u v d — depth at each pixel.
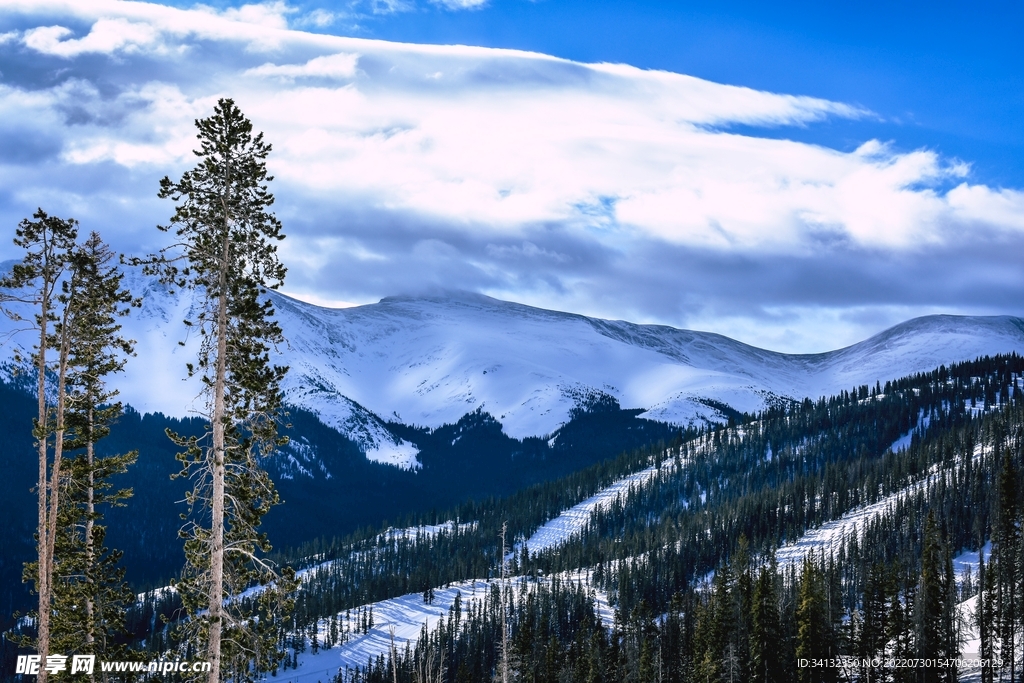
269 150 38.31
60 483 47.44
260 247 38.28
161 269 37.53
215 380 37.66
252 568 38.56
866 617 109.06
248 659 37.94
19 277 43.78
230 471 38.19
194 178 37.59
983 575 113.88
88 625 46.94
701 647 116.56
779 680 104.62
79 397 46.75
